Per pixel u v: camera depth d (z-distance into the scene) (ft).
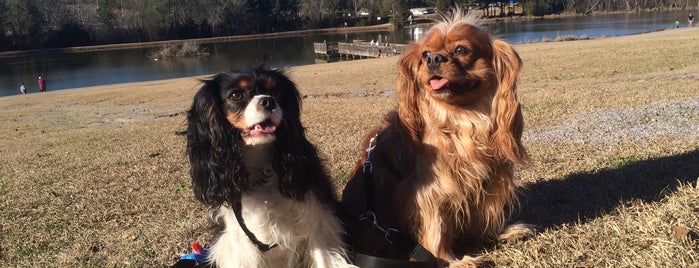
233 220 2.68
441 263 2.93
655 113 6.73
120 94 20.42
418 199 2.93
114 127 11.14
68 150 8.23
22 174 6.49
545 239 2.98
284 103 2.80
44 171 6.54
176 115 12.83
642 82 10.34
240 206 2.63
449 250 3.03
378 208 3.19
